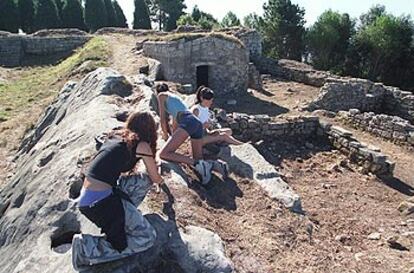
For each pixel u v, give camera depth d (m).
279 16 53.59
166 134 8.08
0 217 7.91
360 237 8.41
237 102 22.72
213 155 8.82
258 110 21.34
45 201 6.75
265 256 6.01
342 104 22.23
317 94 24.92
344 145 13.32
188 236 5.45
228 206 7.12
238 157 8.98
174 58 22.89
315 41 51.34
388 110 22.97
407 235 8.45
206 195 7.13
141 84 11.93
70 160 7.44
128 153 4.45
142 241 4.68
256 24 58.75
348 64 50.28
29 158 10.60
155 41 23.64
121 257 4.70
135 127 4.55
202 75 24.27
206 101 8.98
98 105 9.94
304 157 13.16
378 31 47.31
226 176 8.01
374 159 12.20
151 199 6.00
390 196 10.94
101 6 49.19
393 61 47.75
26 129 15.52
